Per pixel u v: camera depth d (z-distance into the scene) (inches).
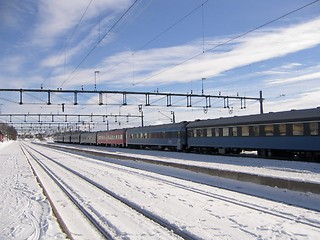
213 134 1127.0
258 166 698.2
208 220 314.0
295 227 283.9
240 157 940.0
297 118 802.2
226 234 269.7
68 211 378.0
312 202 374.3
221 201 402.9
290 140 823.1
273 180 438.6
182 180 601.9
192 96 1316.4
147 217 339.0
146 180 613.3
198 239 260.4
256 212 343.0
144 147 1737.2
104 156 1251.8
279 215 327.3
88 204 408.5
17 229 301.4
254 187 469.7
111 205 400.8
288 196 407.8
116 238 268.1
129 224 309.4
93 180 628.4
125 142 1923.0
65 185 584.7
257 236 262.8
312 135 765.9
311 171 591.2
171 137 1401.3
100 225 309.1
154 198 428.1
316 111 760.3
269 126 887.1
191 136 1262.3
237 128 1008.2
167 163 735.1
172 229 293.0
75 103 1231.5
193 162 826.2
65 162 1135.6
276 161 782.5
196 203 392.5
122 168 856.9
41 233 286.5
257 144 928.3
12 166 1042.7
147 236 270.8
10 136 7066.9
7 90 1159.6
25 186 585.6
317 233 266.4
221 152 1107.3
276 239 254.7
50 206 406.6
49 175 767.7
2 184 621.6
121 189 508.7
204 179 586.2
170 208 367.9
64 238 272.5
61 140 4050.2
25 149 2516.0
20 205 414.6
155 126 1563.7
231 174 522.3
